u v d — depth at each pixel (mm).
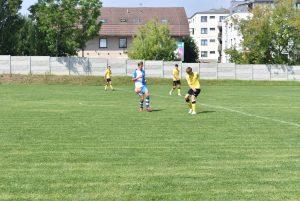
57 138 12930
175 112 20281
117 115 18969
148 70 56688
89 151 11008
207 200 7199
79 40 58406
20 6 61438
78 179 8375
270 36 60125
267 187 7926
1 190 7676
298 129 15031
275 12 59812
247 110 21500
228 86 50750
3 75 51719
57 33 57531
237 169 9227
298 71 58781
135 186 7941
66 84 50562
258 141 12602
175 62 57062
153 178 8477
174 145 11914
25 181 8234
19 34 62219
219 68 57969
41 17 57000
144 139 12844
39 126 15453
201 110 21312
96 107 22641
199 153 10844
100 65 56094
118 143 12164
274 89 44500
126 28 84625
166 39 69250
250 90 42156
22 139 12727
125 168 9258
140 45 69625
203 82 54438
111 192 7594
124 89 41438
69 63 55469
